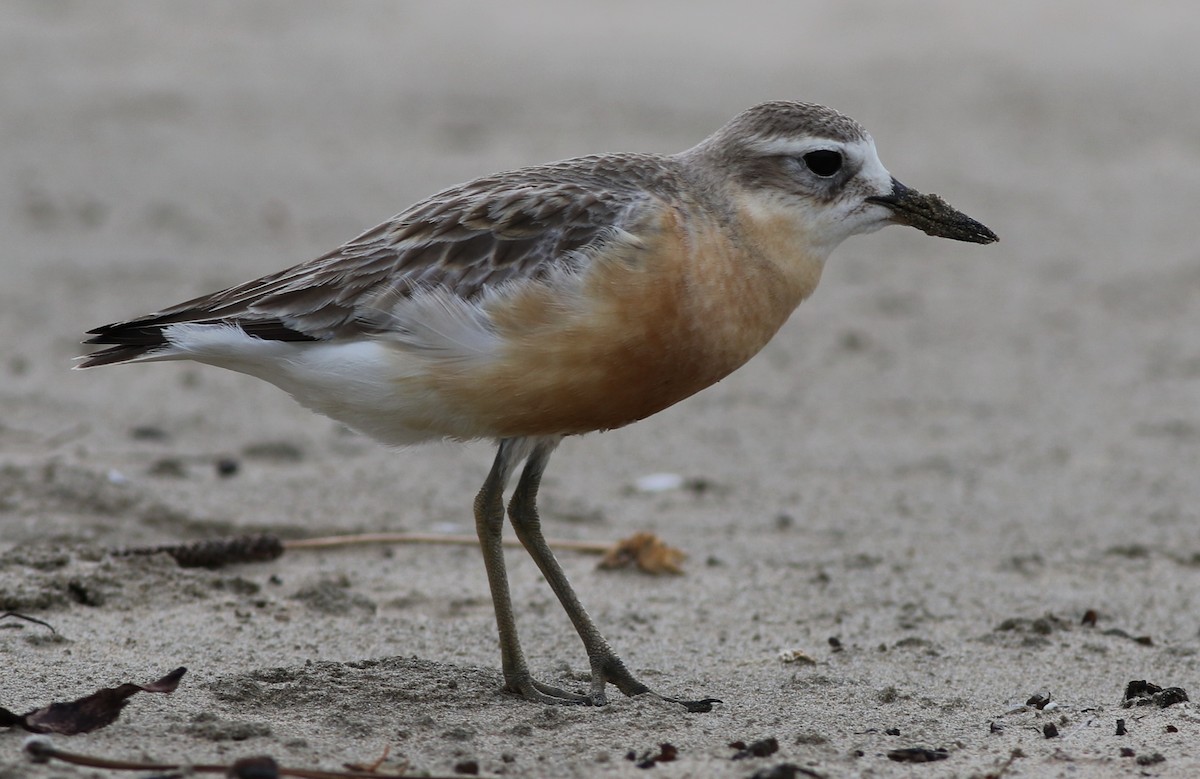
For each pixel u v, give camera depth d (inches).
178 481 609.0
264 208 1078.4
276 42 1606.8
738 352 416.8
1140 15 1745.8
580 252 389.4
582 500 625.9
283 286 398.6
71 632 432.1
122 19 1652.3
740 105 1379.2
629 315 389.4
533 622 479.2
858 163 435.2
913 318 929.5
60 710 340.2
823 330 904.3
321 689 381.1
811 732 365.1
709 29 1716.3
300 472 637.3
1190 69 1550.2
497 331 385.1
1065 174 1236.5
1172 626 487.8
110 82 1414.9
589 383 393.4
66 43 1547.7
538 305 384.5
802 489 650.2
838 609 501.0
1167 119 1395.2
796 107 432.8
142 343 398.0
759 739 358.9
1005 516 616.4
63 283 911.0
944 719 383.2
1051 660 446.3
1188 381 813.9
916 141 1301.7
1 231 1011.3
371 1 1800.0
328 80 1465.3
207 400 740.7
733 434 728.3
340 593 489.7
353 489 617.6
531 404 393.1
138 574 482.6
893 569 548.4
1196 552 569.9
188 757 324.8
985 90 1470.2
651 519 607.5
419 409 394.9
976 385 807.1
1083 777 335.3
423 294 386.3
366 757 335.0
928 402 780.0
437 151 1231.5
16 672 389.1
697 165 427.2
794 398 786.2
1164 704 392.2
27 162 1167.6
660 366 398.9
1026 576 544.1
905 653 452.4
